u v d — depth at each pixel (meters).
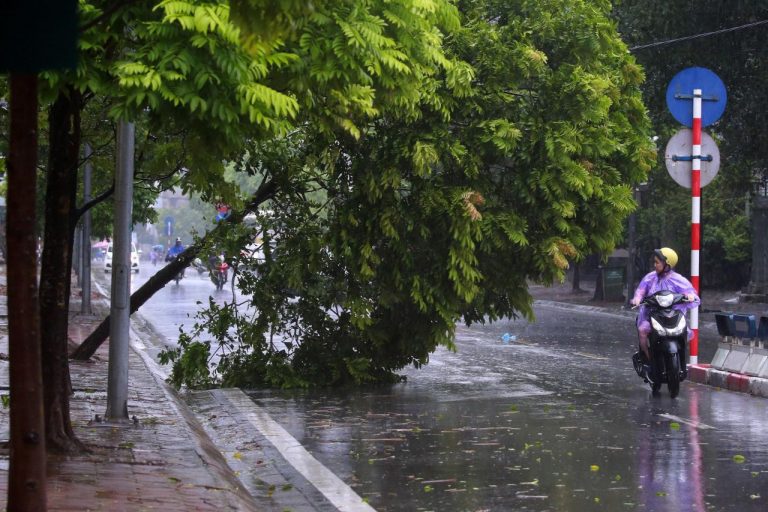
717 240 46.28
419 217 16.98
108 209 34.97
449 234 17.00
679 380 15.81
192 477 9.35
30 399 5.76
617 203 17.28
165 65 8.13
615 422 13.49
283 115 9.18
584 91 16.89
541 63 16.73
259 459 11.44
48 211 10.03
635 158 17.95
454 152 16.48
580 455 11.22
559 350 23.95
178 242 60.75
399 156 16.44
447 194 16.86
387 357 18.34
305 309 17.95
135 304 17.81
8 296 5.77
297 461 11.12
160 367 21.34
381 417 14.16
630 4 31.84
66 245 10.16
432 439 12.34
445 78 16.48
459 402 15.62
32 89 5.70
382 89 10.86
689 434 12.52
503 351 23.75
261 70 8.76
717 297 44.69
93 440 10.99
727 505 8.91
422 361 18.53
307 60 9.80
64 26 5.39
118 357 12.34
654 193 42.50
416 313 17.95
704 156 18.56
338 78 10.02
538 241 17.48
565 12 17.56
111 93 8.52
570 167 16.89
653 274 16.42
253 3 6.66
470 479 10.05
